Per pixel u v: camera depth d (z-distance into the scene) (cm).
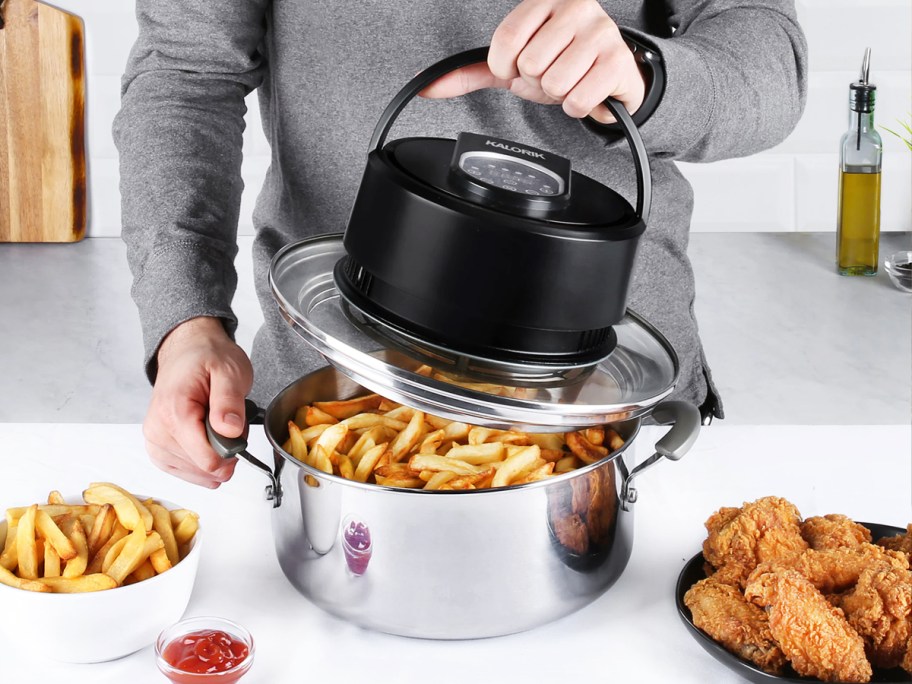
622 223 74
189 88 114
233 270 108
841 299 240
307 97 120
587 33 74
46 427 121
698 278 248
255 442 119
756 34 106
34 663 83
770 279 247
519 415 70
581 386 74
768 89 103
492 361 72
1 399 204
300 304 78
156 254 102
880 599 79
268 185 131
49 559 82
